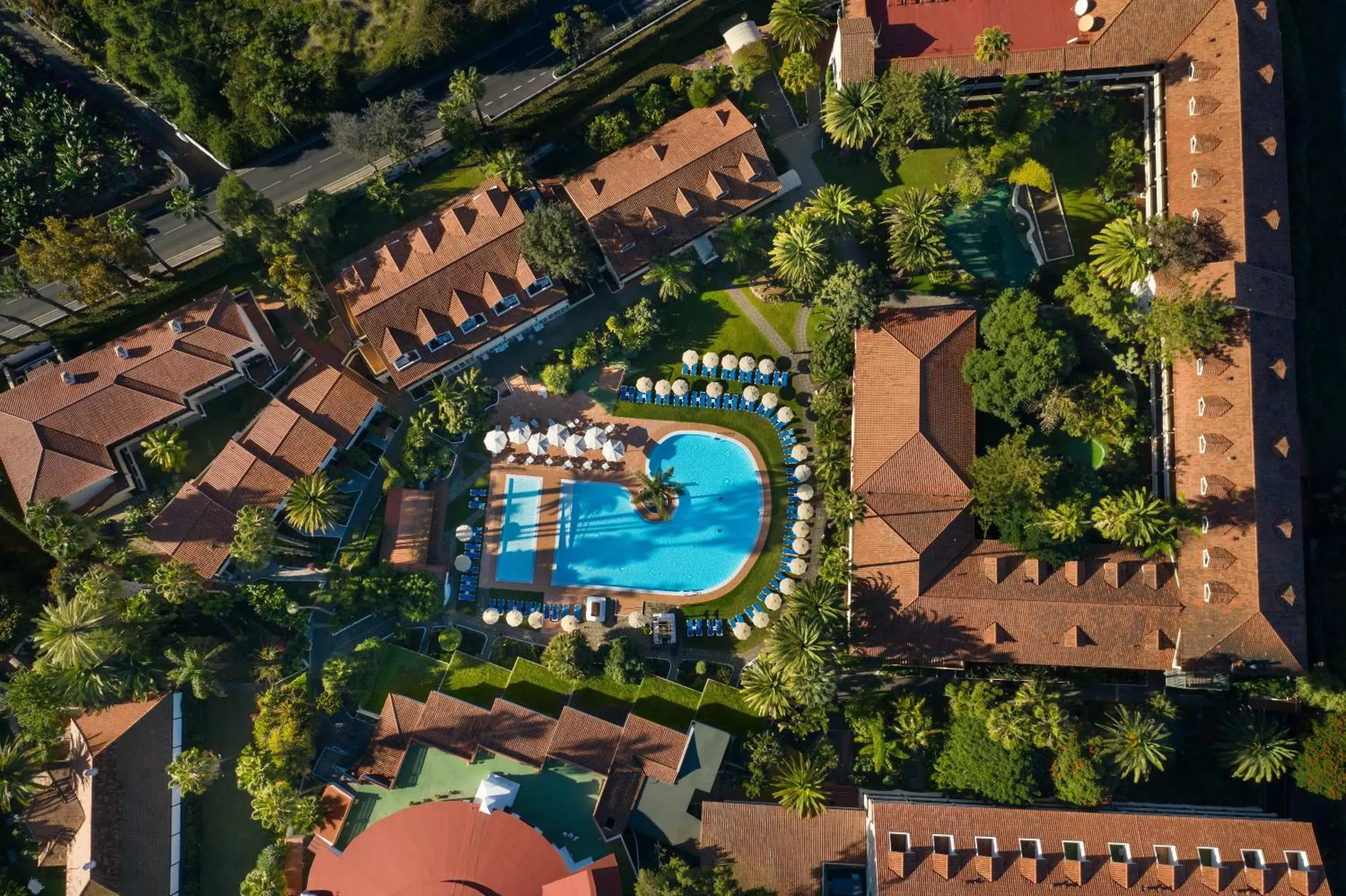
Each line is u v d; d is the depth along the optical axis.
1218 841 62.88
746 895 64.44
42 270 68.50
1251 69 69.94
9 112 76.50
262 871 65.94
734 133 72.81
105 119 78.12
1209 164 69.38
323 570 71.69
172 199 73.44
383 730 68.56
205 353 71.75
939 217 69.81
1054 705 63.69
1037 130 72.12
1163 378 70.38
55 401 70.06
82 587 66.31
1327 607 70.62
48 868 68.50
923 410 68.31
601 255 76.25
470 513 74.69
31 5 76.94
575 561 74.00
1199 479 67.00
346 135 72.19
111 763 65.81
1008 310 67.88
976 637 67.31
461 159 77.62
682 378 76.00
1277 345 67.56
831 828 65.75
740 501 74.31
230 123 76.56
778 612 72.12
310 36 76.62
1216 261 67.94
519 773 69.19
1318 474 73.06
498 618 71.94
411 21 75.62
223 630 71.81
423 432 72.88
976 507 68.62
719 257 76.50
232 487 70.12
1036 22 72.94
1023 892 61.62
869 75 71.56
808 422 74.69
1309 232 75.94
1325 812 67.69
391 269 73.06
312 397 72.25
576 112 78.19
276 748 65.25
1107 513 65.56
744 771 69.69
